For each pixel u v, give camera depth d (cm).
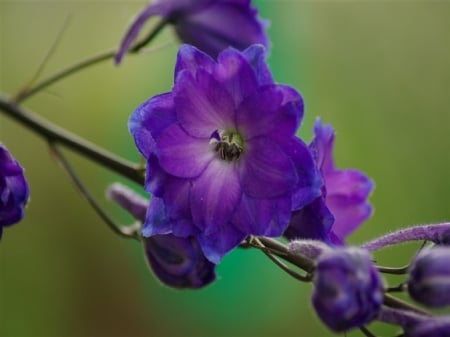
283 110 46
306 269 45
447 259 44
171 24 54
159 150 46
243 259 83
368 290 42
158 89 89
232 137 47
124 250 90
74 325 90
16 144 89
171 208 46
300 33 88
